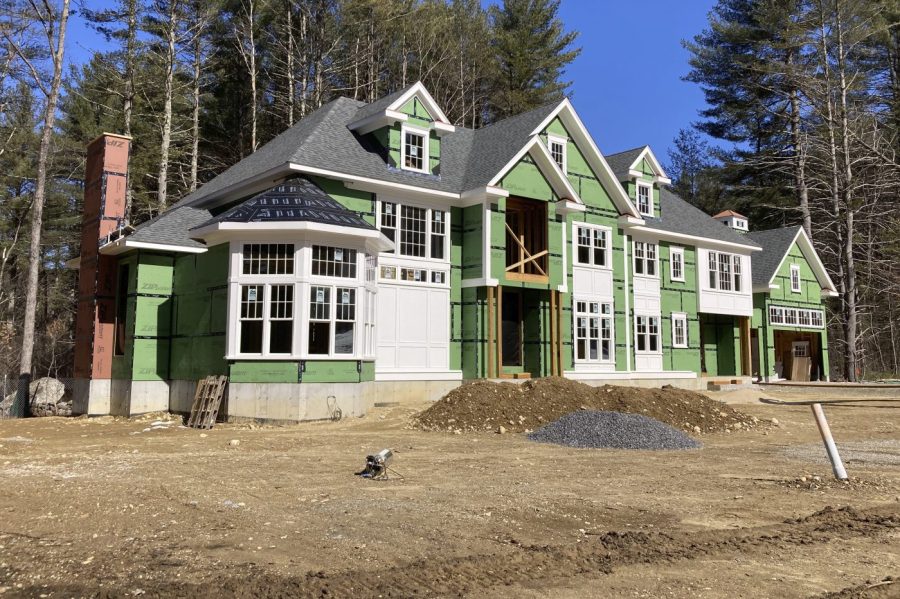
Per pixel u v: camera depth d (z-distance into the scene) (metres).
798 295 40.41
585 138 27.47
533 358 25.53
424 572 5.66
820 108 42.50
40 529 7.00
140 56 36.06
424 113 23.88
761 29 45.81
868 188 44.53
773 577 5.70
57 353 39.38
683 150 62.78
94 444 14.32
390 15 40.97
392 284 22.16
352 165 21.56
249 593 5.12
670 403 17.70
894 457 12.94
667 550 6.44
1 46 30.11
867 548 6.62
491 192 23.05
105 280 22.69
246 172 23.45
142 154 36.25
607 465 11.61
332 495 8.80
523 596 5.17
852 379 37.91
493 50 47.72
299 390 17.42
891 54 47.59
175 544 6.46
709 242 33.81
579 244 27.36
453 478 10.18
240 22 38.84
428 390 22.61
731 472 11.02
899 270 44.06
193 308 20.33
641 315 30.73
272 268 17.77
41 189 26.03
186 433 16.14
